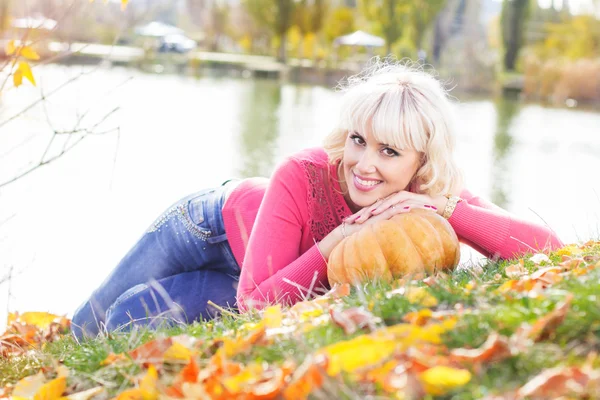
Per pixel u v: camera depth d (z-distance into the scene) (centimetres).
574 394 144
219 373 183
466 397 149
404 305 206
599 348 164
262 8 4578
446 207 296
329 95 2659
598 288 185
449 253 279
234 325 238
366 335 182
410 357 163
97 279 507
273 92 2702
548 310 184
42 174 856
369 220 283
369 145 279
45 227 641
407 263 269
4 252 561
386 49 4256
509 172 1130
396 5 4197
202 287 345
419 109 272
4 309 445
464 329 180
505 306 189
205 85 2836
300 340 189
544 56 3469
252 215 333
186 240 346
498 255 304
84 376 217
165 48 4266
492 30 4469
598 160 1302
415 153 280
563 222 744
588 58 3409
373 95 275
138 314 338
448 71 3506
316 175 302
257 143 1333
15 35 330
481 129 1747
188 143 1283
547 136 1667
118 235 635
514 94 3234
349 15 4738
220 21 5256
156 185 893
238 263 338
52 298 469
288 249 299
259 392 163
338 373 163
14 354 301
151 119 1573
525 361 161
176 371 202
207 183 933
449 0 4172
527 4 3719
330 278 279
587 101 2964
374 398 156
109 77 2425
